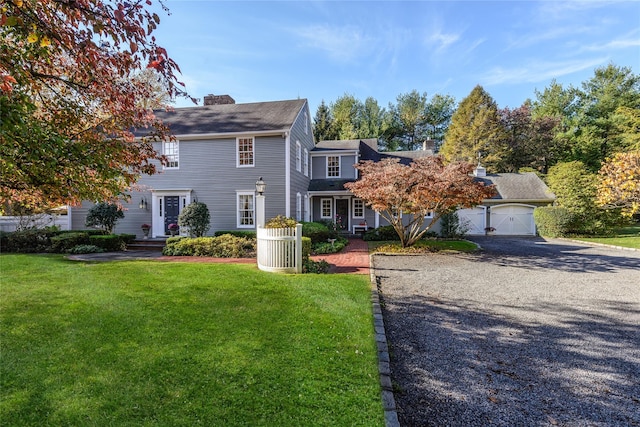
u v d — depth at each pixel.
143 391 2.70
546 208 17.98
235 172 14.62
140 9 2.70
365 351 3.52
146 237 14.45
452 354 3.75
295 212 15.48
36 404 2.52
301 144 17.06
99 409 2.47
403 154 21.00
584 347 3.96
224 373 2.99
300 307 4.94
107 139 3.72
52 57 3.26
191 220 12.86
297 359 3.29
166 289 5.84
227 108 17.27
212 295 5.49
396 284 7.00
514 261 9.94
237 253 10.63
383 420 2.40
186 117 16.45
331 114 41.69
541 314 5.13
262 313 4.64
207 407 2.49
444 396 2.92
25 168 2.97
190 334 3.88
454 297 6.04
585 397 2.92
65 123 3.49
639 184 10.61
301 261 7.67
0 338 3.70
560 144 30.89
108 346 3.53
